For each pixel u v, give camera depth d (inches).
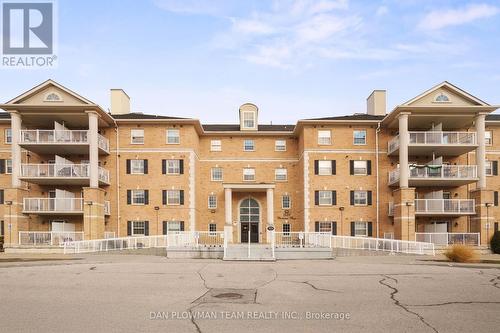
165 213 1445.6
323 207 1448.1
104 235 1373.0
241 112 1603.1
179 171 1461.6
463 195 1462.8
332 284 573.3
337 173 1462.8
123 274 667.4
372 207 1453.0
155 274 668.1
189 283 577.6
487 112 1366.9
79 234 1316.4
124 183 1455.5
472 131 1493.6
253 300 461.4
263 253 990.4
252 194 1533.0
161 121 1449.3
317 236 1174.3
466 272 714.2
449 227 1432.1
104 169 1419.8
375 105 1622.8
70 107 1321.4
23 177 1325.0
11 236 1291.8
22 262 850.8
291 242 1268.5
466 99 1360.7
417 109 1344.7
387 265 824.9
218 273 683.4
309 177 1457.9
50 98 1339.8
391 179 1437.0
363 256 1077.8
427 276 658.2
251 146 1590.8
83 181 1384.1
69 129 1489.9
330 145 1471.5
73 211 1328.7
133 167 1462.8
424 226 1434.5
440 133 1375.5
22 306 429.7
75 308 420.2
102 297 476.4
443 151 1439.5
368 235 1441.9
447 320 375.9
